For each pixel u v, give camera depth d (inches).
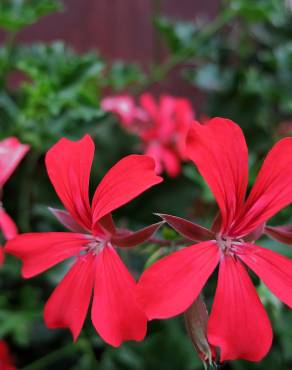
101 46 16.7
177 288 6.5
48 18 15.7
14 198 12.1
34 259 7.2
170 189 12.4
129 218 12.2
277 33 16.1
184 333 11.2
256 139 13.8
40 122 11.8
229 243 7.0
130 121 12.8
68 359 12.3
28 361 12.3
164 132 13.1
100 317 6.8
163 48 17.3
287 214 11.0
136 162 6.7
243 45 15.9
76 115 11.8
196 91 17.6
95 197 7.0
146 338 11.2
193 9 17.3
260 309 6.7
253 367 11.0
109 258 7.1
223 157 6.7
